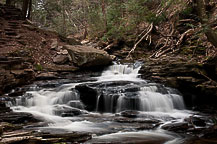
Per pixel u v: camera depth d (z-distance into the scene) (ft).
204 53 33.53
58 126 19.42
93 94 26.50
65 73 36.14
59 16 79.82
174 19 45.91
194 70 27.48
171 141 17.02
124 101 25.20
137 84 28.94
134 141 16.49
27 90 28.32
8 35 41.81
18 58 32.17
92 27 61.46
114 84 28.58
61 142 15.03
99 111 26.11
